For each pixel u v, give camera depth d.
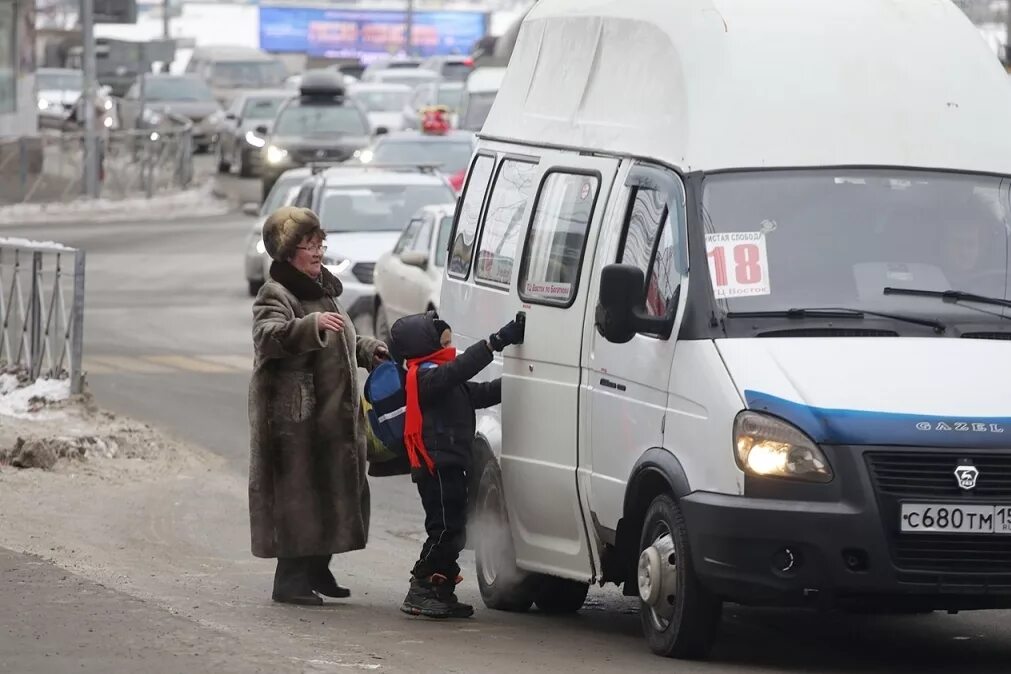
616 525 26.14
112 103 169.75
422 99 160.50
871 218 25.62
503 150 31.55
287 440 27.33
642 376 25.44
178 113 179.50
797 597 23.11
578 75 29.62
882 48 26.89
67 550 32.91
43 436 44.59
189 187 142.75
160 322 73.38
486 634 26.59
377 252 64.12
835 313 24.64
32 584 25.84
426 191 70.88
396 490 43.09
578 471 27.23
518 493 28.91
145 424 49.41
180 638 22.41
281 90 178.50
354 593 30.41
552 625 28.44
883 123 26.38
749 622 28.88
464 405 28.17
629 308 25.20
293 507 27.38
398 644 24.83
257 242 81.69
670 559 24.64
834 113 26.30
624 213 26.95
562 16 30.88
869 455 22.97
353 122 130.00
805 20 26.95
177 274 90.56
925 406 23.28
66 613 23.80
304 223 27.03
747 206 25.50
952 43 27.28
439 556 27.84
